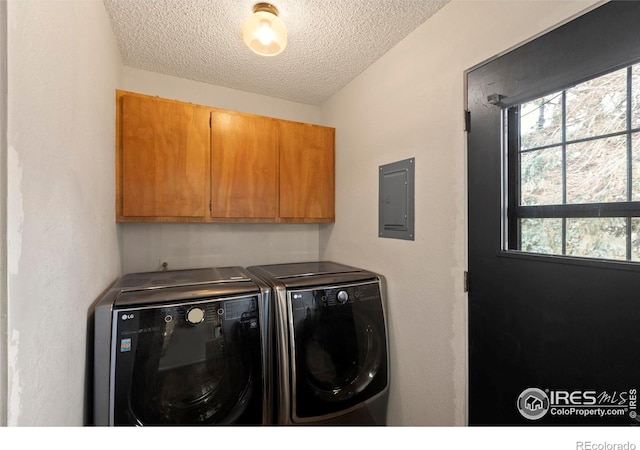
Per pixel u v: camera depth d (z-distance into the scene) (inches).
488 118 41.8
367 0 47.6
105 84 48.9
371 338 59.9
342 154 80.4
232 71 71.2
